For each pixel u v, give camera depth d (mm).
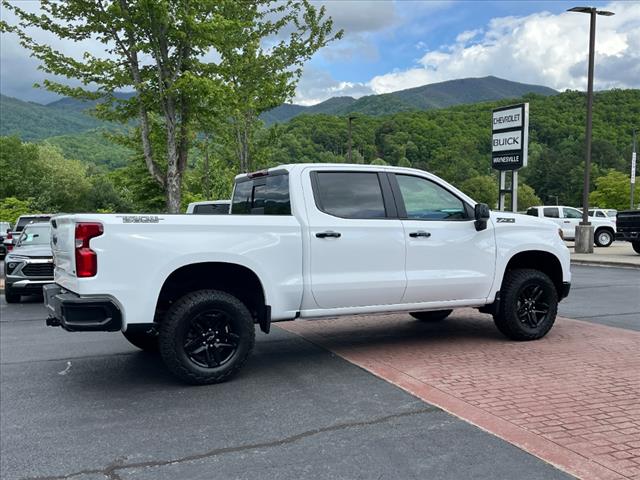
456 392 4707
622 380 4934
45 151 75562
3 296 12961
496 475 3238
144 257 4863
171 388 5141
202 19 13117
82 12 12773
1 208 43656
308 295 5520
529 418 4066
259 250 5285
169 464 3537
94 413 4527
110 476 3404
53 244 5879
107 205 72688
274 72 17406
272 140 19484
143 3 12000
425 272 6027
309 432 3988
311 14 17188
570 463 3344
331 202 5723
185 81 12711
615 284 12094
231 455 3643
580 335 6871
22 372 5906
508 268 6953
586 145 20203
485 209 6094
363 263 5734
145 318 4871
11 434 4113
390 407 4445
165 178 14492
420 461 3455
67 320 4676
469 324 7805
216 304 5152
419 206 6176
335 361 5941
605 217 26484
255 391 4977
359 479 3248
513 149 17531
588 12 19594
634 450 3494
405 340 6836
